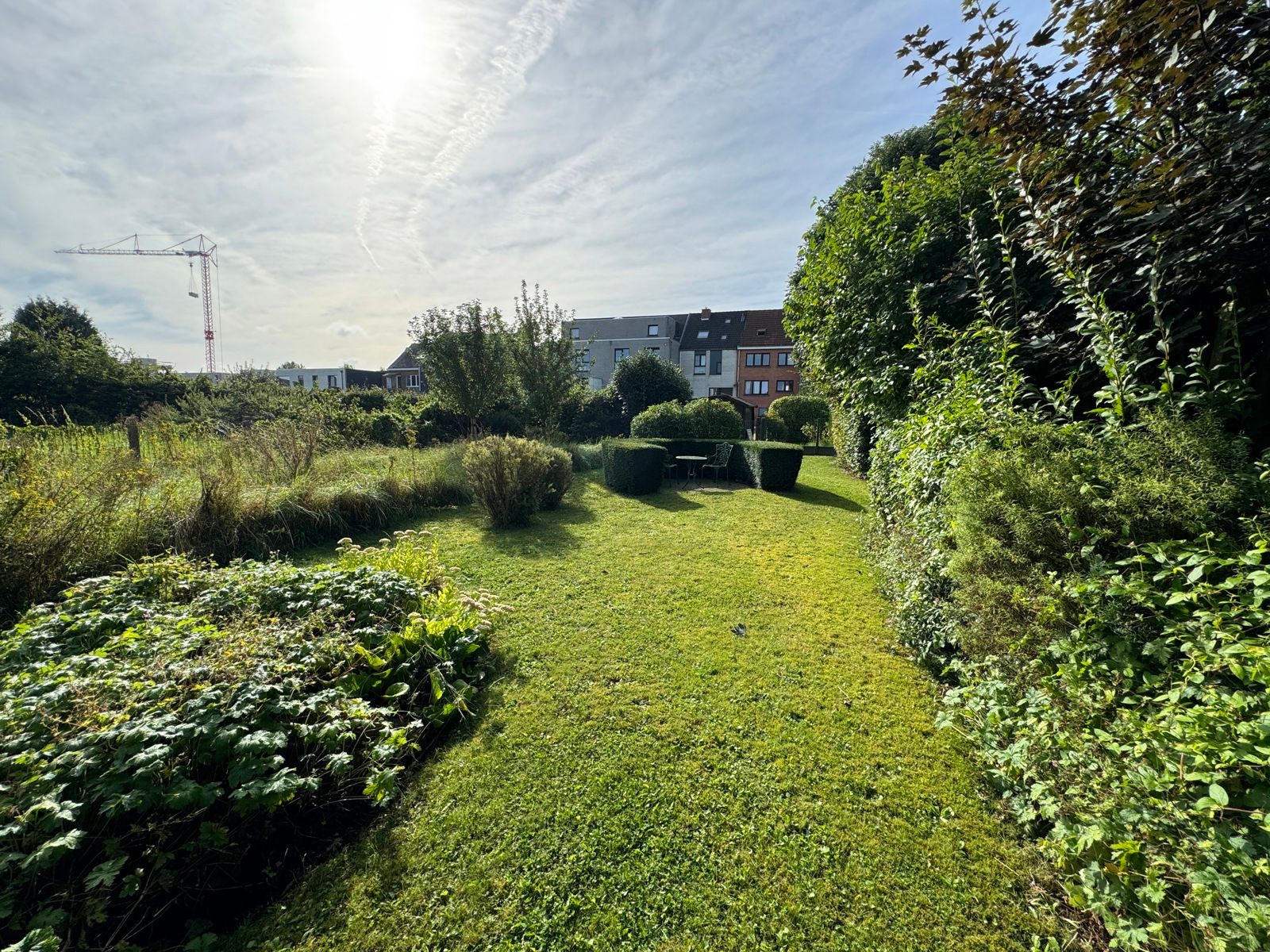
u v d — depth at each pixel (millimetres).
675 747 2398
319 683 2416
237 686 1998
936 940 1548
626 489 8953
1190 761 1270
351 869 1799
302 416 10742
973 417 2527
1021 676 1989
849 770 2238
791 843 1879
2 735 1680
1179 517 1563
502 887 1731
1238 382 1826
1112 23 1854
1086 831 1421
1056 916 1607
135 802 1515
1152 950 1312
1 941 1396
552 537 6027
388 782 1999
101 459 5539
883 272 4145
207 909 1670
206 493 4980
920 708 2688
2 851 1396
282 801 1722
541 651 3287
